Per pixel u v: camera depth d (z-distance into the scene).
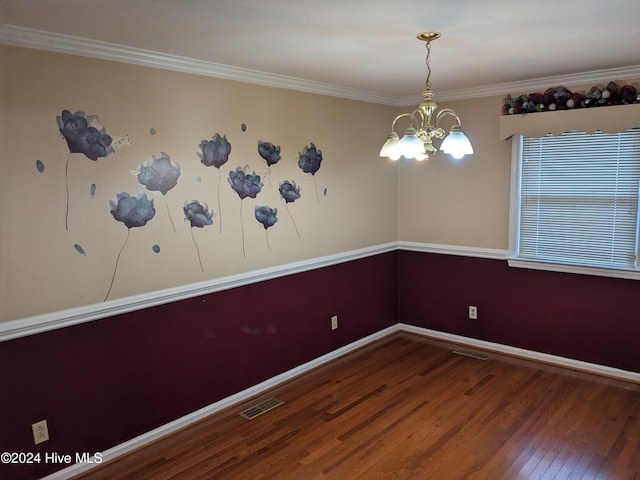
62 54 2.54
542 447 2.89
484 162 4.33
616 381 3.77
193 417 3.30
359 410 3.42
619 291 3.76
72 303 2.68
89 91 2.65
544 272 4.11
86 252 2.71
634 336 3.72
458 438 3.02
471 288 4.56
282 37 2.55
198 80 3.15
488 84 4.06
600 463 2.72
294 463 2.81
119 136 2.79
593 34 2.57
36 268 2.53
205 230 3.28
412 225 4.90
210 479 2.69
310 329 4.13
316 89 3.93
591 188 3.81
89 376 2.78
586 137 3.79
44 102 2.49
